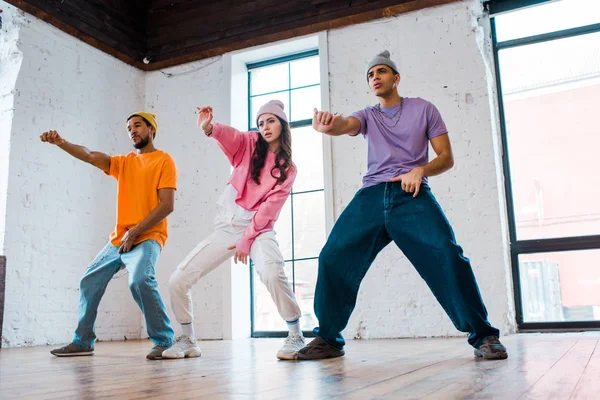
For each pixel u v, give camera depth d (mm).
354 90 4785
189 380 1703
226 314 4906
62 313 4617
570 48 4559
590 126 4441
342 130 2297
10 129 4406
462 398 1202
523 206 4477
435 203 2178
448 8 4578
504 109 4621
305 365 2084
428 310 4246
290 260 5012
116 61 5512
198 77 5539
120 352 3246
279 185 2547
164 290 5254
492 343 2070
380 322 4359
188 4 5691
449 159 2219
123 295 5223
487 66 4477
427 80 4539
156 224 2807
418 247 2119
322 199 4992
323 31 4977
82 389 1550
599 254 4203
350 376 1681
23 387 1626
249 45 5312
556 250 4270
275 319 5055
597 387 1318
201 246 2627
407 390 1347
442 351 2617
